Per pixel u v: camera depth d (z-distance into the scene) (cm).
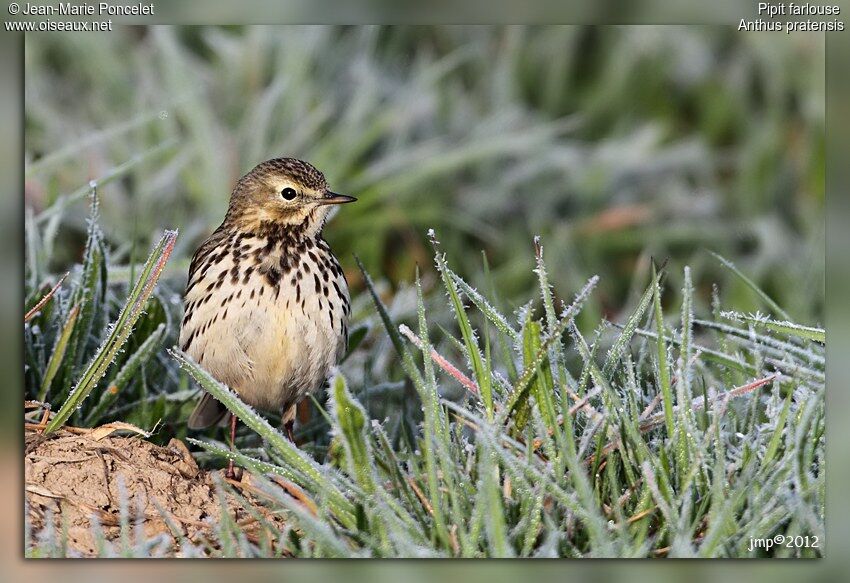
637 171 1602
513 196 1534
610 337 1222
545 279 827
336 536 747
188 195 1422
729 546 732
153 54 1589
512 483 778
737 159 1670
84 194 1170
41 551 749
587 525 725
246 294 973
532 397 786
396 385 1050
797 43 1677
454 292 826
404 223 1448
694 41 1736
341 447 848
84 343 966
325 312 989
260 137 1490
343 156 1483
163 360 1043
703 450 772
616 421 795
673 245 1527
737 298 1412
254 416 805
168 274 1157
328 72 1628
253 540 801
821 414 817
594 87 1727
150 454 868
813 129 1625
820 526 761
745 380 928
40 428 866
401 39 1706
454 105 1630
